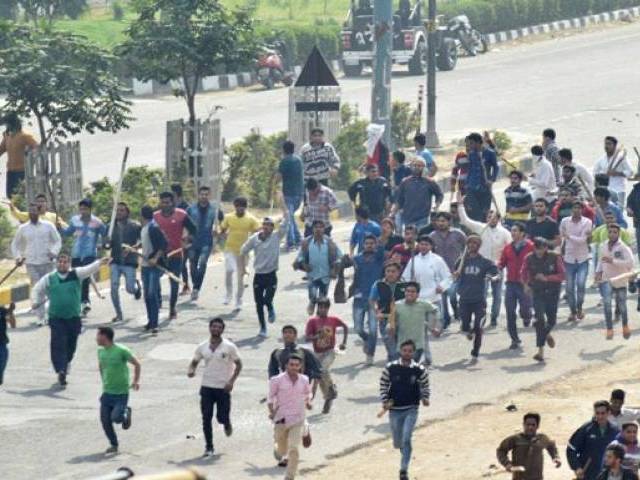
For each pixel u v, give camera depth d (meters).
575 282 76.69
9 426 60.53
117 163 125.75
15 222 97.19
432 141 127.25
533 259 70.00
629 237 74.56
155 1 110.25
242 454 57.69
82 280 72.69
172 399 64.94
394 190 91.06
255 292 74.19
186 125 105.00
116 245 76.50
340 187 112.94
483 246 75.69
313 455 57.59
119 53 110.19
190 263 81.25
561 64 187.62
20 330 75.62
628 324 76.62
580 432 49.75
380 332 69.69
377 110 103.88
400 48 177.50
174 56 108.25
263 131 141.50
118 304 77.06
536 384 66.88
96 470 55.38
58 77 98.56
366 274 70.31
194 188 104.62
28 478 54.31
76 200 97.69
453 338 74.00
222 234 81.50
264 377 68.06
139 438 59.44
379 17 102.94
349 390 65.88
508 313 71.88
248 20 111.69
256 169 109.50
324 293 74.00
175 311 77.56
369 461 56.97
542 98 159.00
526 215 83.62
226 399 57.47
